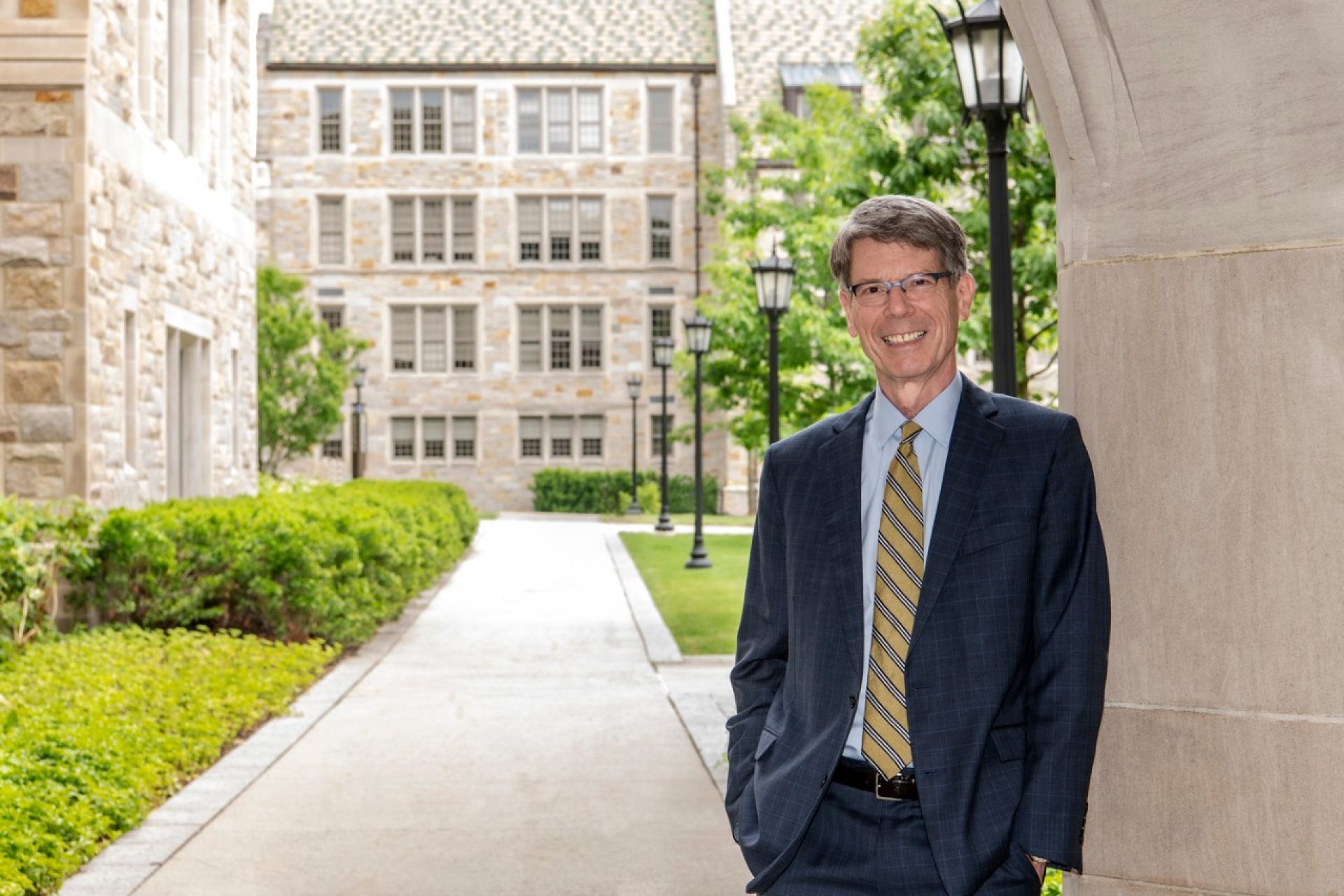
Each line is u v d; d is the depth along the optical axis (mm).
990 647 2465
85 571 10039
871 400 2758
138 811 5605
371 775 6660
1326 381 2678
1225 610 2756
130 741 6258
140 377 12297
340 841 5449
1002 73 6406
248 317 17094
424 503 18438
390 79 38375
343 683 9594
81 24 10625
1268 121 2713
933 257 2625
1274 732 2715
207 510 10930
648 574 18344
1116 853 2852
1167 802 2809
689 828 5676
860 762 2549
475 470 38656
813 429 2771
